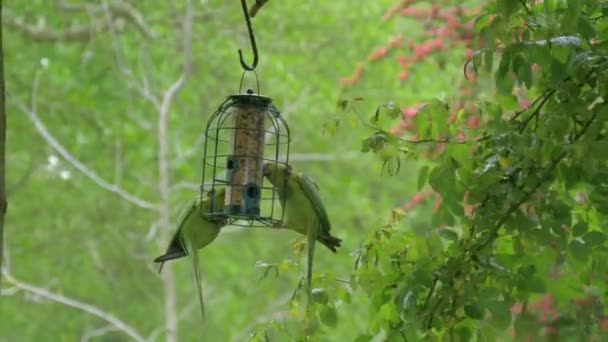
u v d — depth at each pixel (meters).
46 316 20.81
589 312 6.80
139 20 17.38
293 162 19.69
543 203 6.02
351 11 17.59
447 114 6.36
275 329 6.68
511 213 6.07
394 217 6.62
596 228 6.68
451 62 13.62
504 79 5.95
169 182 16.95
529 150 5.89
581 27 5.80
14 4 17.84
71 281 20.23
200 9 17.75
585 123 5.96
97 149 19.08
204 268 19.91
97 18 18.22
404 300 6.06
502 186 6.06
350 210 18.94
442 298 6.06
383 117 6.46
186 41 15.59
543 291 6.11
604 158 5.72
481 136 6.44
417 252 6.21
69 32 18.14
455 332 6.15
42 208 19.67
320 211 6.53
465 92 10.37
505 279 6.17
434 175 6.25
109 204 19.34
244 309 19.64
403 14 13.52
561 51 5.66
